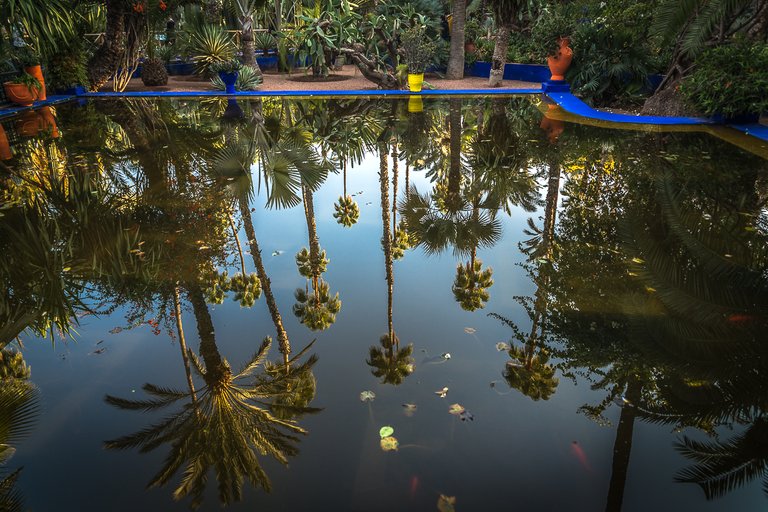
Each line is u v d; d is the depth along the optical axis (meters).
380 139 6.84
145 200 4.19
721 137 6.40
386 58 13.24
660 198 4.06
